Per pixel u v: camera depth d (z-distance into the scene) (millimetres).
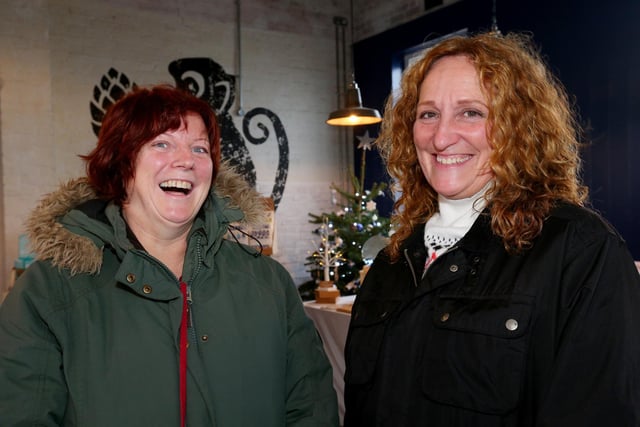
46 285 1126
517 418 1030
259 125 6117
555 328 1012
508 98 1119
